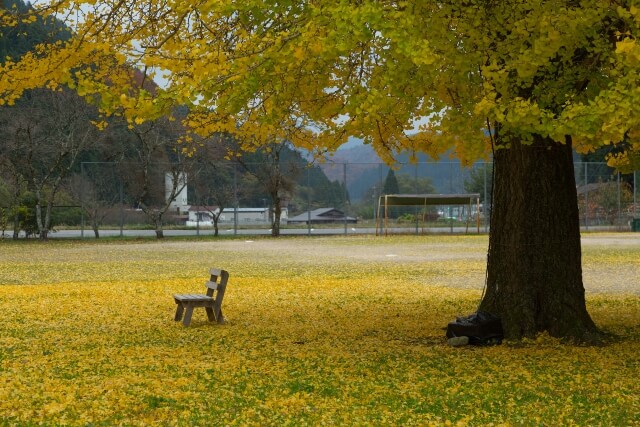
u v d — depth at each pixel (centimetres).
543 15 870
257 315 1504
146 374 902
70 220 5934
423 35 888
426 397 802
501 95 931
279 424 682
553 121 827
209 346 1133
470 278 2391
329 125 1216
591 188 6581
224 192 5947
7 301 1719
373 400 783
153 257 3553
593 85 983
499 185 1230
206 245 4719
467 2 916
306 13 852
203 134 1217
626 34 856
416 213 6178
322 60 969
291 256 3578
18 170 5447
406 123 1264
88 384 836
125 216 6106
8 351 1067
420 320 1429
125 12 995
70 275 2569
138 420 687
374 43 921
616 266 2820
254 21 859
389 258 3388
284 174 5816
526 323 1191
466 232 6088
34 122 5144
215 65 847
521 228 1205
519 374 927
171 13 977
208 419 695
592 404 780
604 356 1058
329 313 1532
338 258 3409
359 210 6531
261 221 6581
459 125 933
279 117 1068
